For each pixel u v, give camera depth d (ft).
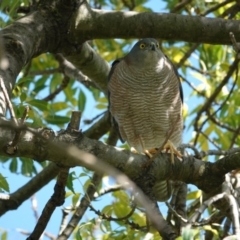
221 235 33.94
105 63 40.93
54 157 24.99
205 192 30.94
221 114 43.78
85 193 31.37
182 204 34.63
